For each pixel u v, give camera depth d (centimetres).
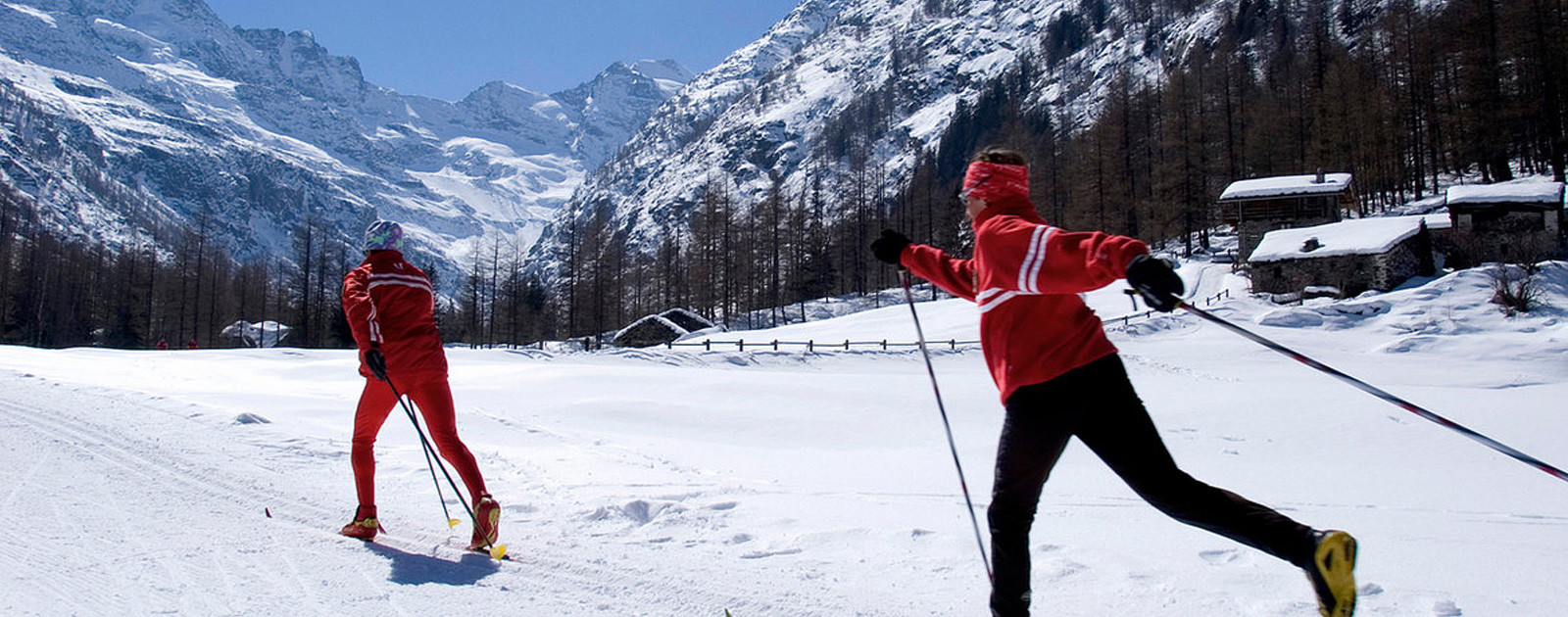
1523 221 4859
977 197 319
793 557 471
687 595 400
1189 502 285
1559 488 909
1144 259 241
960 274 324
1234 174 7450
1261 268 4631
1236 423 1502
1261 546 278
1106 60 17150
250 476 653
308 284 7325
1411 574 455
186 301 8244
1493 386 2680
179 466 683
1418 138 7325
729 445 1287
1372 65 8100
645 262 10656
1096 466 966
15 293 8162
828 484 801
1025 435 296
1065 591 404
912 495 726
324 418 1173
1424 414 261
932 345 3562
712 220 8256
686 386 1902
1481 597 399
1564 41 6181
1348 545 261
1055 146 9338
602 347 5731
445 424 480
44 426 855
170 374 1983
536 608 383
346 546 479
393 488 642
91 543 470
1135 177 7338
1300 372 2888
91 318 8594
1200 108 7438
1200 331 3819
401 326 482
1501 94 6488
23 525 499
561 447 993
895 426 1481
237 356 2912
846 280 8831
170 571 426
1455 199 5025
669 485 698
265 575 424
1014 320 297
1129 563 452
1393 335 3634
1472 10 6912
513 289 7762
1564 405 1733
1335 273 4462
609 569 440
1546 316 3600
